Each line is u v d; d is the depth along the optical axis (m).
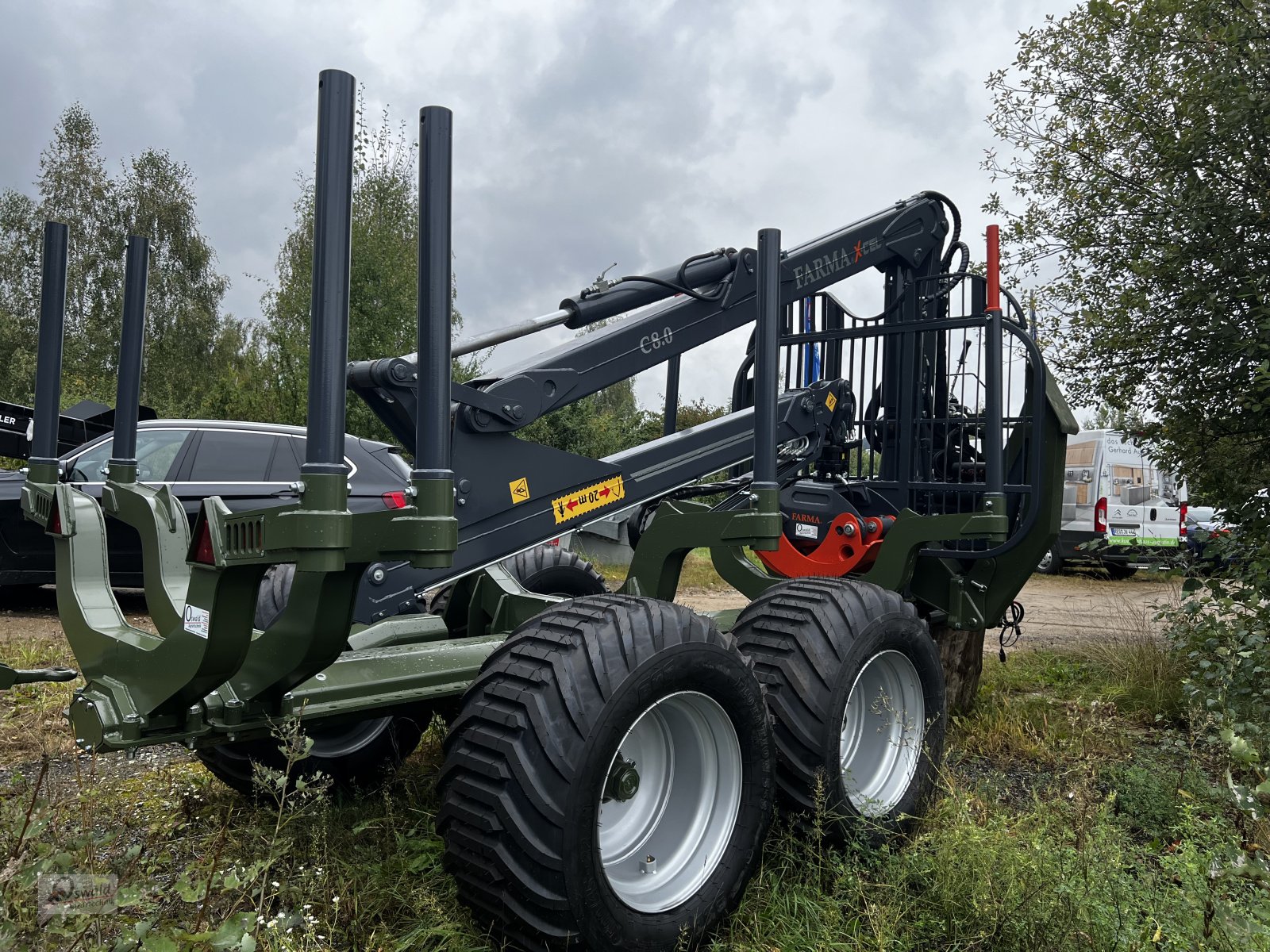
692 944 2.41
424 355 1.89
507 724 2.16
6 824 2.14
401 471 7.55
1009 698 5.38
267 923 2.19
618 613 2.37
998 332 4.12
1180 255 5.51
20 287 32.84
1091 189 6.05
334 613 2.13
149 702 2.26
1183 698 4.91
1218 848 2.53
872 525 4.59
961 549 4.88
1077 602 11.17
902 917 2.58
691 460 4.11
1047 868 2.48
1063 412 4.59
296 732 2.29
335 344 1.77
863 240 4.97
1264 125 5.11
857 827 2.92
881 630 3.13
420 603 3.51
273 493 7.45
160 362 34.25
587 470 3.71
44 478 2.98
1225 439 5.81
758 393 2.70
